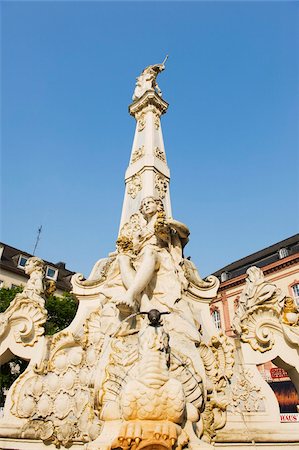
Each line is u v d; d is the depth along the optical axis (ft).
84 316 24.27
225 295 106.42
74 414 20.17
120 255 22.57
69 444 19.48
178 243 23.68
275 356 22.16
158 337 15.15
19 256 108.27
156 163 33.24
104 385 16.49
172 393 13.67
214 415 18.48
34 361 22.85
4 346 23.03
